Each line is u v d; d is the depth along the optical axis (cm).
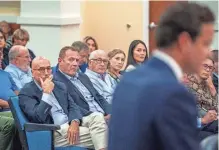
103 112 783
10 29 1136
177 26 264
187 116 252
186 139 250
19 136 688
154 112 251
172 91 253
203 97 739
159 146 252
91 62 809
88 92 775
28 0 1145
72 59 749
